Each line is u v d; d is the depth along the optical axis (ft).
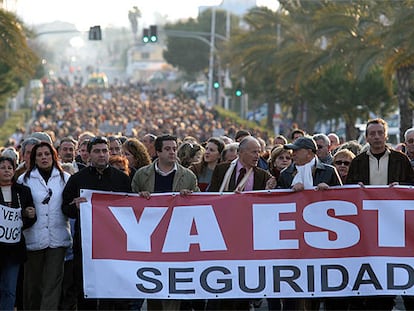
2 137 332.60
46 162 59.11
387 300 56.29
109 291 55.57
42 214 58.65
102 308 56.65
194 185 58.23
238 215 55.57
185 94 555.69
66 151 75.25
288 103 305.12
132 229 55.77
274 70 277.44
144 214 55.88
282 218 55.47
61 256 59.11
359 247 55.21
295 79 242.58
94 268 55.67
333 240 55.31
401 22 168.45
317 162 56.85
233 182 58.75
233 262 55.47
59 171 59.57
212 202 55.67
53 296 58.75
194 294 55.52
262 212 55.52
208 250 55.57
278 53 248.32
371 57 194.18
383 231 55.16
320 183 55.72
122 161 65.00
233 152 66.59
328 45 215.92
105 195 55.98
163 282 55.52
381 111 249.55
